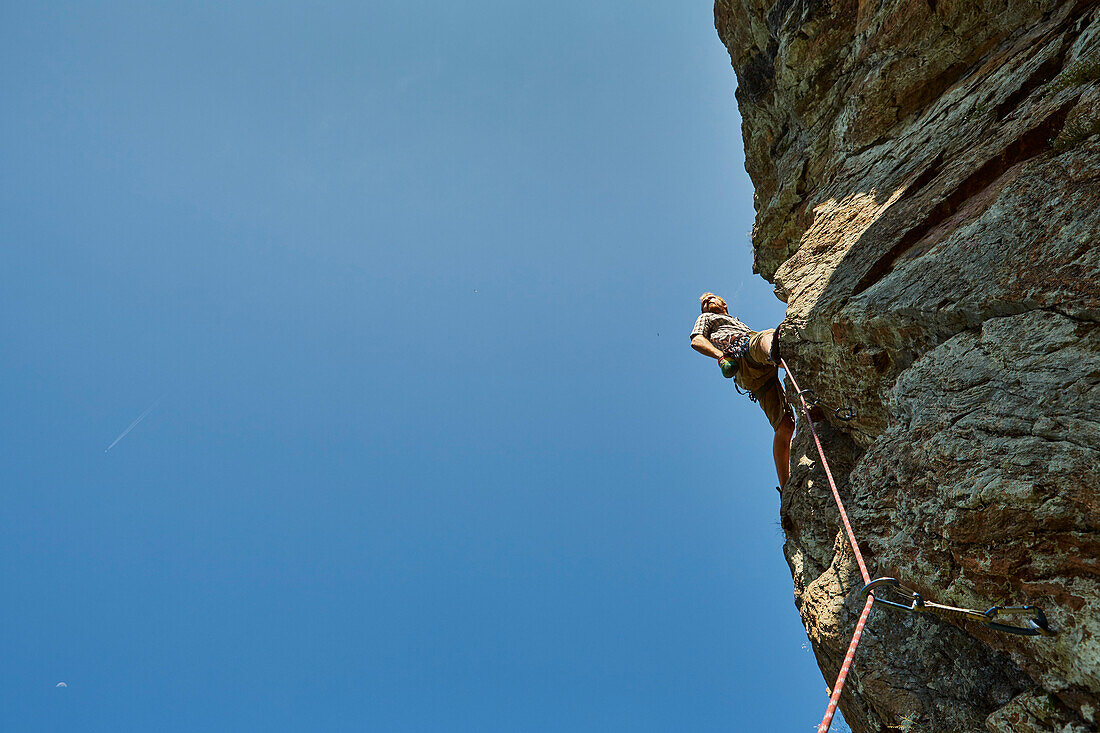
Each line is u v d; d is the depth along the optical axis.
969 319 3.80
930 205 4.73
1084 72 3.99
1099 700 2.52
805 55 7.82
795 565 5.75
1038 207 3.66
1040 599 2.74
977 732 3.22
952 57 6.16
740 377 7.09
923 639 3.73
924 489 3.54
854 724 4.34
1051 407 3.04
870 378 4.80
